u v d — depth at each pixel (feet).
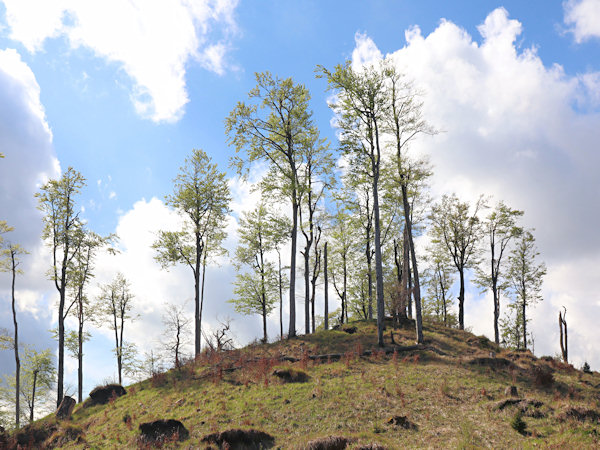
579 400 52.21
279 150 104.22
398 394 54.44
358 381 60.59
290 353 81.20
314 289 127.44
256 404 54.95
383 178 97.35
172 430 48.55
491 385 57.36
